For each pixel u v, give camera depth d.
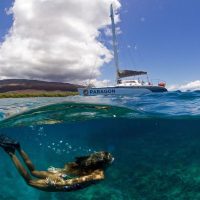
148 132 17.91
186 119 13.09
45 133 15.48
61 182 3.56
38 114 12.18
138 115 12.78
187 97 15.85
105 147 15.76
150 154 13.94
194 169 10.18
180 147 15.80
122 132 17.92
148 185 8.62
